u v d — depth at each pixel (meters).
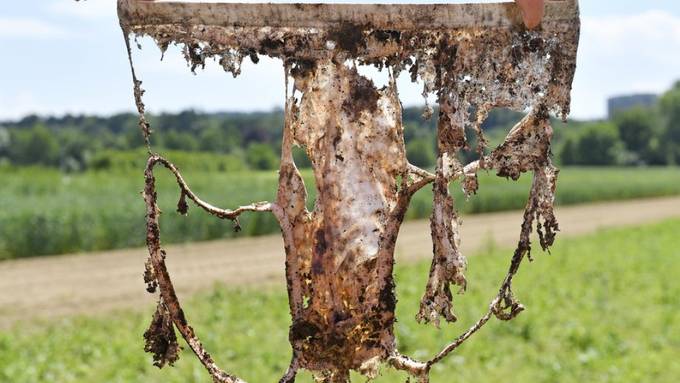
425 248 20.97
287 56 2.95
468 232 26.62
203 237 22.77
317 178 3.04
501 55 2.93
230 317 11.43
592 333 10.34
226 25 2.88
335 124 3.01
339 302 2.99
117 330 10.51
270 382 7.98
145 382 7.98
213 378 2.91
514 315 2.89
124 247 20.42
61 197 23.75
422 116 3.00
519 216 33.94
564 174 73.75
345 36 2.92
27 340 9.92
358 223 3.00
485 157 2.92
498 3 2.91
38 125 56.25
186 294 13.59
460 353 9.30
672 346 10.08
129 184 30.52
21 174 31.02
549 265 17.25
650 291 13.92
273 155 56.78
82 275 15.49
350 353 2.97
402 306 11.74
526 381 8.21
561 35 2.91
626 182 56.50
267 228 24.53
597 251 20.45
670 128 112.62
